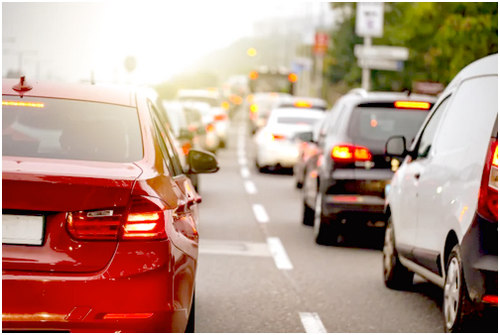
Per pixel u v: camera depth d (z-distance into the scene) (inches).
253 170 1195.3
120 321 219.8
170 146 296.8
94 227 221.3
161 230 226.7
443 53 820.6
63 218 220.7
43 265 218.1
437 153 351.6
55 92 277.4
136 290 220.5
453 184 312.0
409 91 559.2
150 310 221.8
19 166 227.1
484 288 278.5
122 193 224.4
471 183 291.0
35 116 263.3
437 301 395.5
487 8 787.4
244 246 545.0
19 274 216.4
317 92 2669.8
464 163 305.7
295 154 1104.8
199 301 380.2
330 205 535.2
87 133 258.4
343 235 614.5
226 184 977.5
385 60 1183.6
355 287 423.2
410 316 361.7
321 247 553.3
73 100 273.7
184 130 695.7
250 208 755.4
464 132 320.8
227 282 426.0
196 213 273.6
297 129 1117.7
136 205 225.0
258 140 1152.2
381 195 529.0
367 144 534.3
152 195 228.8
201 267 465.4
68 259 219.0
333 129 572.7
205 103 1669.5
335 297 397.7
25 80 286.5
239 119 3326.8
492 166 280.4
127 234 223.0
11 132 257.1
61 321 216.4
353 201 530.6
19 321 215.5
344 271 468.8
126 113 271.1
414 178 378.0
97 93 281.7
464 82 350.0
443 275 321.1
